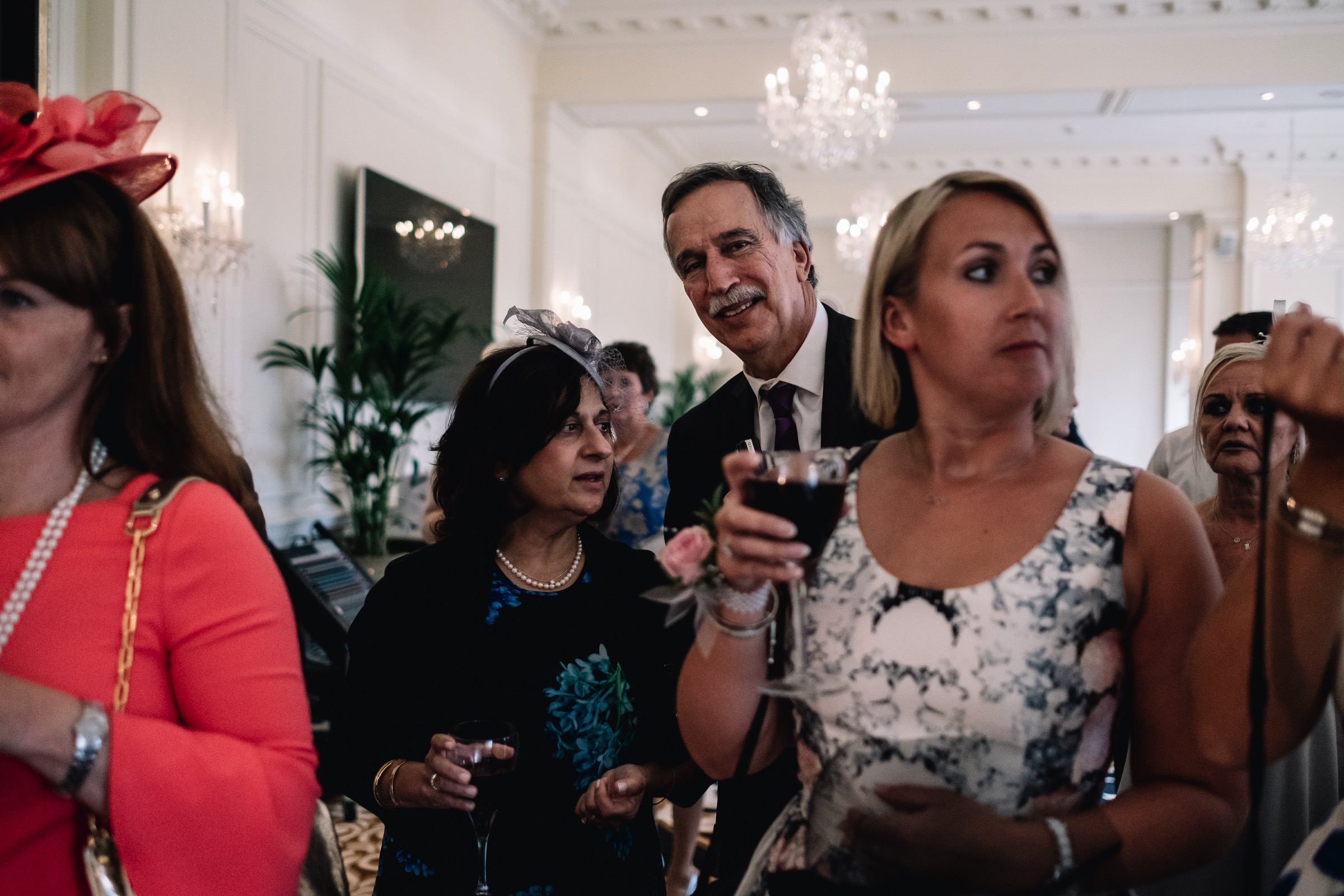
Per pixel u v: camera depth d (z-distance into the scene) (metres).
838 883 0.95
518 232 7.45
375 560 4.39
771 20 7.23
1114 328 13.79
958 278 0.98
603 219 9.53
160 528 1.02
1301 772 1.43
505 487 1.53
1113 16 7.01
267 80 4.58
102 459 1.07
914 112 7.92
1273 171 10.80
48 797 0.96
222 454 1.13
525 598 1.52
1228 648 0.90
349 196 5.25
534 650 1.49
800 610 1.04
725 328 1.94
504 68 7.15
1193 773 0.94
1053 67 7.20
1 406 0.96
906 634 0.96
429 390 5.76
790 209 1.97
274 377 4.68
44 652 0.97
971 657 0.93
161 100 3.83
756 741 1.05
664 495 3.27
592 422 1.52
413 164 5.90
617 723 1.51
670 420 10.08
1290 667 0.88
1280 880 1.02
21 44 3.35
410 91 5.86
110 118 1.01
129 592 1.00
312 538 4.04
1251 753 0.86
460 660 1.49
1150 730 0.97
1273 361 0.85
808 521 0.92
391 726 1.51
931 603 0.96
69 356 0.98
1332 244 10.74
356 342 5.12
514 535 1.57
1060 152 11.10
